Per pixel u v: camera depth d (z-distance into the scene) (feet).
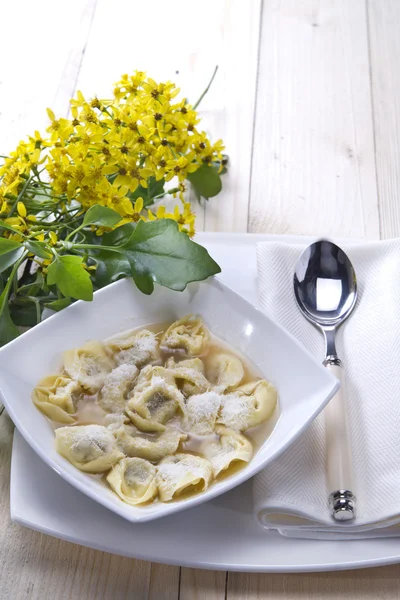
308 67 3.60
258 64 3.62
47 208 2.76
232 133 3.36
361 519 2.22
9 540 2.33
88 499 2.25
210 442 2.30
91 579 2.27
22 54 3.68
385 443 2.33
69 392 2.33
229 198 3.15
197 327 2.52
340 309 2.64
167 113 2.84
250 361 2.47
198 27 3.78
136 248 2.54
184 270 2.51
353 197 3.16
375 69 3.58
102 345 2.46
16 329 2.52
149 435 2.32
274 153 3.30
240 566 2.18
